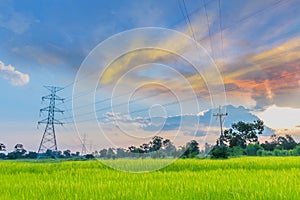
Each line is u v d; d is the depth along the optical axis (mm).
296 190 8125
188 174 12672
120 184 9930
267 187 8727
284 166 16438
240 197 7758
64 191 8969
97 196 8281
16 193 8859
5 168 16391
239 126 46750
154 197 7867
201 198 7875
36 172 15555
